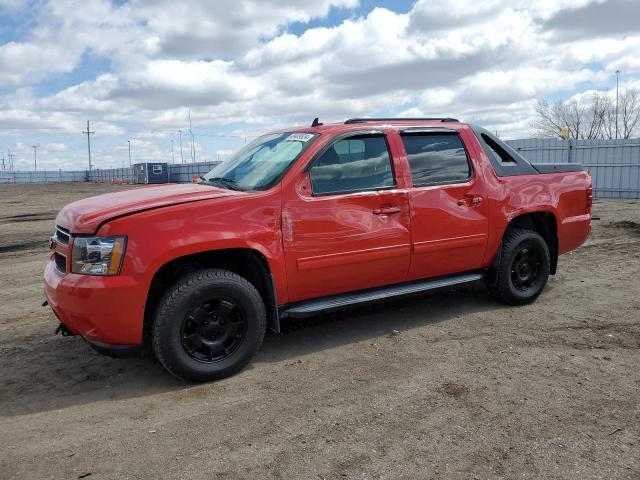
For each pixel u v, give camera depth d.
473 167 5.20
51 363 4.43
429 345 4.63
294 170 4.28
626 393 3.65
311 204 4.28
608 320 5.16
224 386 3.93
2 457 3.05
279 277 4.19
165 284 4.08
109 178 77.88
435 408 3.50
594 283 6.57
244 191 4.28
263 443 3.13
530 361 4.22
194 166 52.12
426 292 4.98
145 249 3.68
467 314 5.45
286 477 2.79
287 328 5.16
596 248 8.96
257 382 3.98
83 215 3.84
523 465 2.85
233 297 4.00
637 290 6.22
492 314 5.43
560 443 3.05
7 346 4.84
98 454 3.06
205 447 3.11
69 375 4.18
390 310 5.65
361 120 4.89
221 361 4.02
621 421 3.28
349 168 4.55
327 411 3.50
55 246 4.27
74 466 2.95
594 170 21.11
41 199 28.42
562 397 3.61
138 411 3.58
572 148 21.56
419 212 4.81
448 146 5.13
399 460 2.92
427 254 4.89
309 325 5.23
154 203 3.90
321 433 3.23
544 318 5.27
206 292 3.87
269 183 4.25
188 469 2.89
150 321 4.12
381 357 4.39
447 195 4.97
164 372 4.20
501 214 5.33
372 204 4.56
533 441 3.08
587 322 5.11
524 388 3.75
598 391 3.69
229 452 3.04
